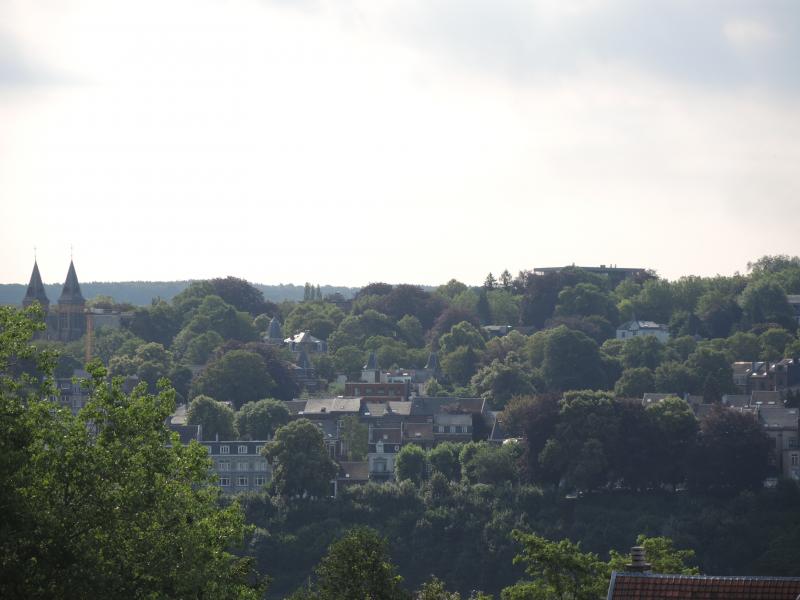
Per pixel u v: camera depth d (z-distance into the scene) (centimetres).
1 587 16112
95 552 17250
